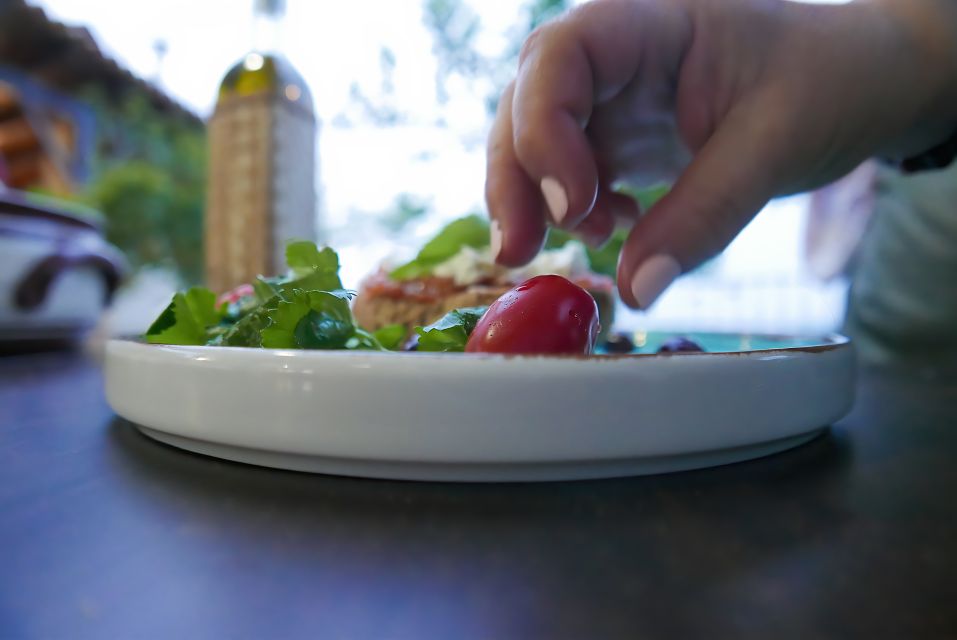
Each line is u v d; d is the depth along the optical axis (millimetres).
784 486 130
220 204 419
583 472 127
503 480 125
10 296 417
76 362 381
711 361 129
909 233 583
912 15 198
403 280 302
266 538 102
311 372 123
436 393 118
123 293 875
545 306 151
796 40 181
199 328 195
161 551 98
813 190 221
